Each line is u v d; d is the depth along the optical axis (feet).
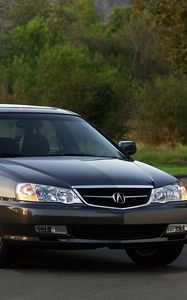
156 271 63.72
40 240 60.80
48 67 347.77
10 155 67.00
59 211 60.54
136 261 67.15
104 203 61.11
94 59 451.53
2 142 67.97
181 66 219.61
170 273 62.85
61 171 62.75
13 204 61.46
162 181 63.67
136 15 223.30
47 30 558.56
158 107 288.71
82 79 310.24
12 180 62.18
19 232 61.26
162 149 269.64
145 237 62.23
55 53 359.25
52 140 69.36
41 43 554.05
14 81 442.91
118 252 73.00
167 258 65.92
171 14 215.92
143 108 292.81
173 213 62.75
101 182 61.52
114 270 63.87
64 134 70.18
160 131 289.33
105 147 70.49
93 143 70.38
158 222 62.08
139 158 225.97
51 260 68.33
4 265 63.77
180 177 175.32
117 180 61.98
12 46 553.23
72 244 60.70
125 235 61.67
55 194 61.05
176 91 289.12
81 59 436.76
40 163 64.39
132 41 542.57
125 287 56.95
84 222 60.49
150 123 290.76
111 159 67.46
